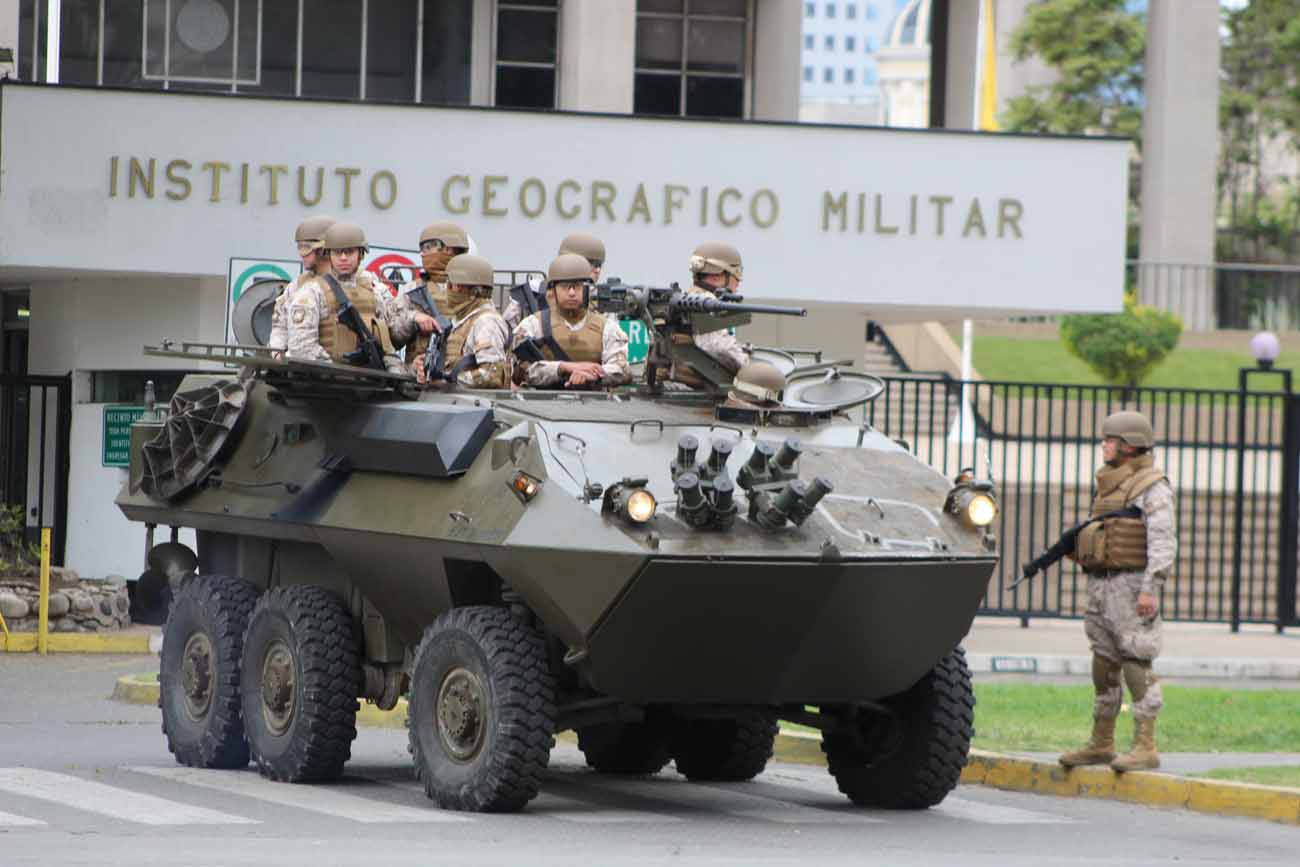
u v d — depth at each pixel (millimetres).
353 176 63969
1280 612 71312
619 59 74188
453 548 31781
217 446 38031
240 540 39562
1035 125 145875
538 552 30297
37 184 62250
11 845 26984
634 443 31922
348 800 33031
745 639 30859
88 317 67000
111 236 62719
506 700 31016
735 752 37500
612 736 38875
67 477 67500
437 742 32281
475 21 78875
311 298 35906
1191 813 35156
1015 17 167125
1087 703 48938
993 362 119438
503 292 64312
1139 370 112938
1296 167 163750
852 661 31812
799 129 66688
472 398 33656
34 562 65875
